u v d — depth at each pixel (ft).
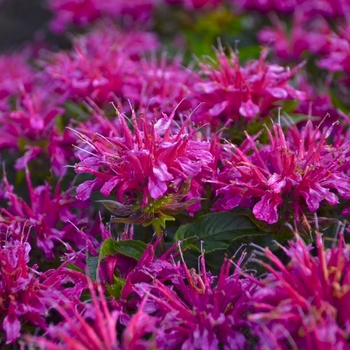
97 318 1.58
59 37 3.56
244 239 1.88
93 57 2.30
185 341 1.63
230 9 2.96
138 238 1.94
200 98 2.01
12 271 1.70
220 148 1.88
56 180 2.11
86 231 1.93
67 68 2.24
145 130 1.74
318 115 2.14
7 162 2.25
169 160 1.74
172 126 1.96
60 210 1.94
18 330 1.65
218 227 1.84
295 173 1.78
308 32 2.65
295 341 1.57
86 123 2.06
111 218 1.86
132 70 2.20
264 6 2.72
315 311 1.55
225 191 1.81
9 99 2.55
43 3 3.75
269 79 2.00
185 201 1.81
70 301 1.67
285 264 1.83
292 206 1.79
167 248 1.88
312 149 1.81
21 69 2.58
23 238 1.84
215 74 2.01
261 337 1.56
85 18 2.88
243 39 2.81
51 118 2.13
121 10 2.88
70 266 1.78
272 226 1.81
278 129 1.92
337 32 2.69
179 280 1.71
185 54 2.77
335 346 1.53
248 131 2.01
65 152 2.08
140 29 2.91
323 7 2.67
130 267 1.79
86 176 2.08
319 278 1.60
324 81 2.52
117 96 2.14
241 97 1.98
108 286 1.73
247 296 1.64
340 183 1.78
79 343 1.55
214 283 1.82
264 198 1.77
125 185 1.74
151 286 1.69
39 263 1.91
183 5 2.85
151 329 1.61
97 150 1.78
